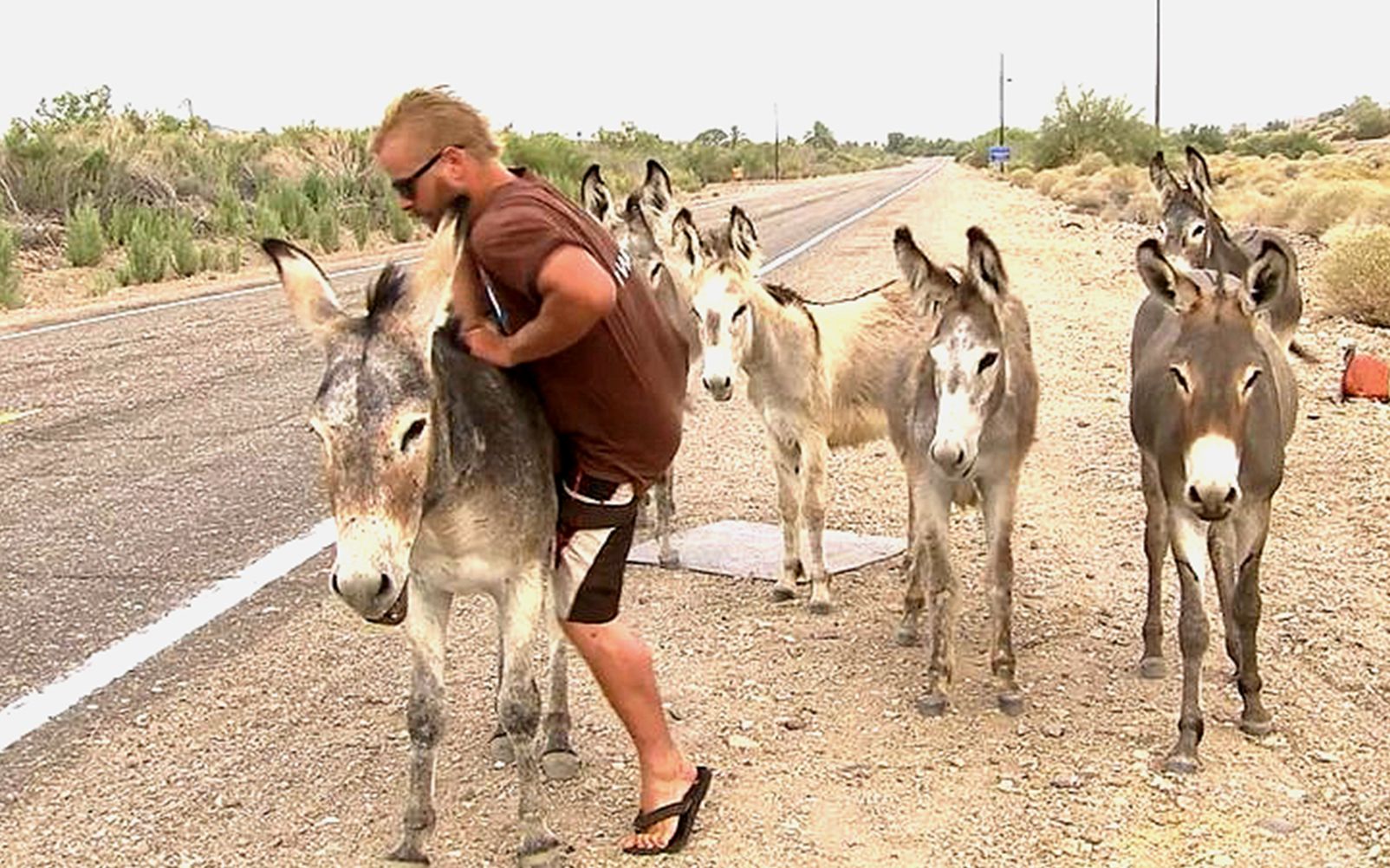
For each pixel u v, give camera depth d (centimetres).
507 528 436
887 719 595
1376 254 1692
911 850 485
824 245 2788
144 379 1364
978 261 575
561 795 527
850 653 670
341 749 565
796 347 730
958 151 18950
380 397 382
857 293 1895
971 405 569
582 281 421
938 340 579
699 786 493
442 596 459
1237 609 575
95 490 943
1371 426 1105
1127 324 1681
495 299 445
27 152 2834
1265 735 576
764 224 3544
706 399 1268
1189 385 524
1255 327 546
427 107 435
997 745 571
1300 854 482
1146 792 528
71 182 2847
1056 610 723
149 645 667
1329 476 952
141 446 1074
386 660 655
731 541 841
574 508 466
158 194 2977
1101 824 502
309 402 1236
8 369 1438
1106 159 6025
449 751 565
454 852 486
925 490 607
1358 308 1697
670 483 787
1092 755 560
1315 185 3044
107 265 2436
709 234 784
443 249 399
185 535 838
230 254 2530
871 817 509
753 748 565
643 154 7212
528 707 455
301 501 912
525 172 454
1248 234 1266
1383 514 862
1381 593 732
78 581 756
